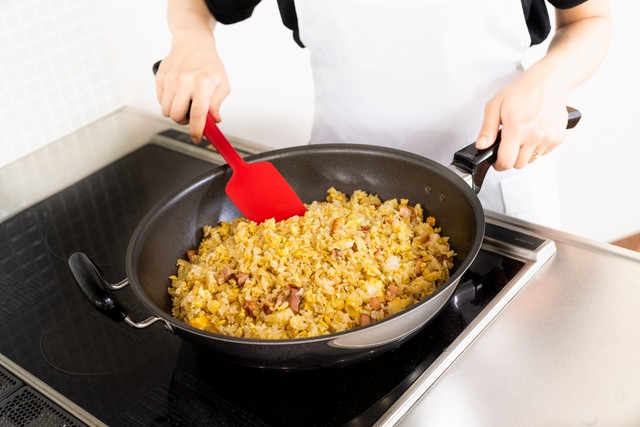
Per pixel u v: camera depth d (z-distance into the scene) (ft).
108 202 3.99
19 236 3.78
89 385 2.75
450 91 3.55
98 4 4.83
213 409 2.58
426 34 3.39
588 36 3.39
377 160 3.27
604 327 2.69
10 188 4.28
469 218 2.87
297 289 2.76
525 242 3.14
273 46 5.75
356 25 3.48
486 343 2.69
